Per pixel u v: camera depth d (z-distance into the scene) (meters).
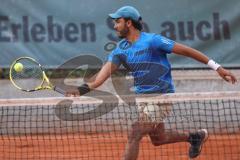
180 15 33.28
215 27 33.34
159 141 17.34
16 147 26.75
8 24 32.81
